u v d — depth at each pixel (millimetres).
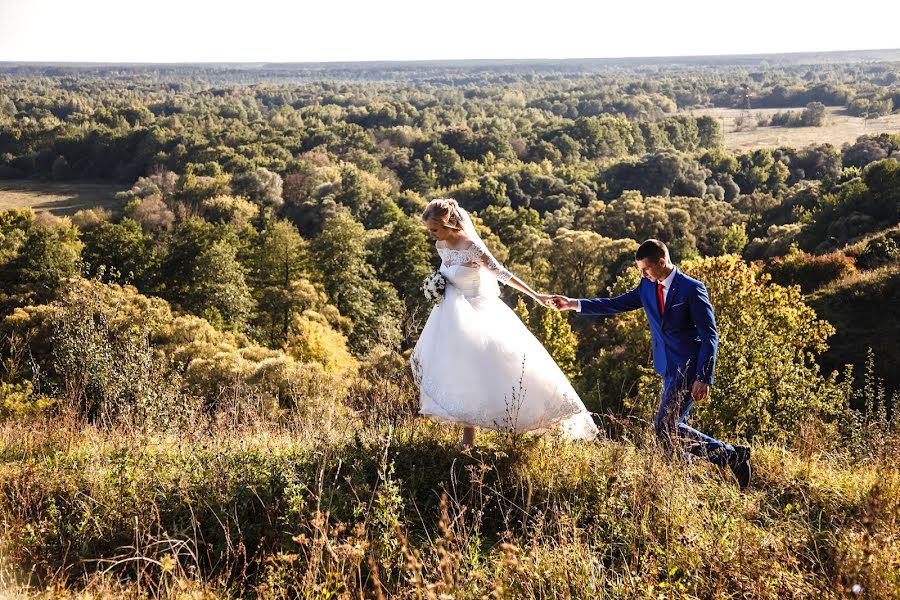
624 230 74000
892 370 15250
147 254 53188
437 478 3645
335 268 52969
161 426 4723
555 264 58000
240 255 58938
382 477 3125
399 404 4176
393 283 55250
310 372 15023
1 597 2488
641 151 145375
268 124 145250
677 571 2742
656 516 3045
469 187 99562
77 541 3062
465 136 131875
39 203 102938
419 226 58188
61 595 2629
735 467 3674
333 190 92188
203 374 20516
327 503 3178
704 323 3803
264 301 47906
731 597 2504
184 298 50500
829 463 4031
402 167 118875
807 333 14523
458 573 2596
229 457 3670
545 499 3324
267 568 2707
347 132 131750
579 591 2570
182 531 3029
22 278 46250
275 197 90062
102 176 120875
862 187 50188
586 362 29922
